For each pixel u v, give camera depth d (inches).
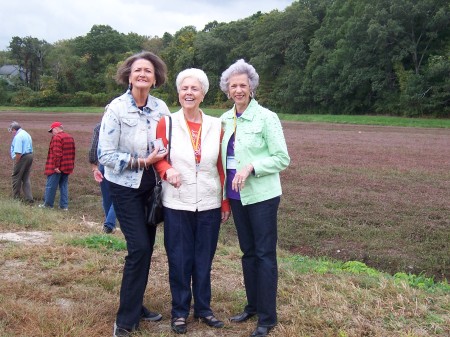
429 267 305.9
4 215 347.6
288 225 397.1
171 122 162.2
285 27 2832.2
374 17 2247.8
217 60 3284.9
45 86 3518.7
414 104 2078.0
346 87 2331.4
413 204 453.7
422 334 152.2
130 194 157.8
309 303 176.7
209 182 163.2
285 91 2714.1
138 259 156.4
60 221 346.6
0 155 804.6
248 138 159.5
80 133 1197.7
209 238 166.1
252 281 167.8
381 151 854.5
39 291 188.7
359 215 420.2
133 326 158.4
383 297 181.6
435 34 2145.7
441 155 806.5
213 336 159.0
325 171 634.8
